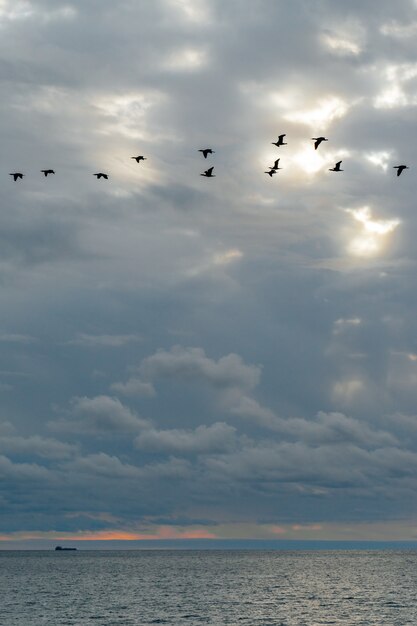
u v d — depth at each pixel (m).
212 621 131.12
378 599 172.75
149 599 172.88
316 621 131.62
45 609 151.25
